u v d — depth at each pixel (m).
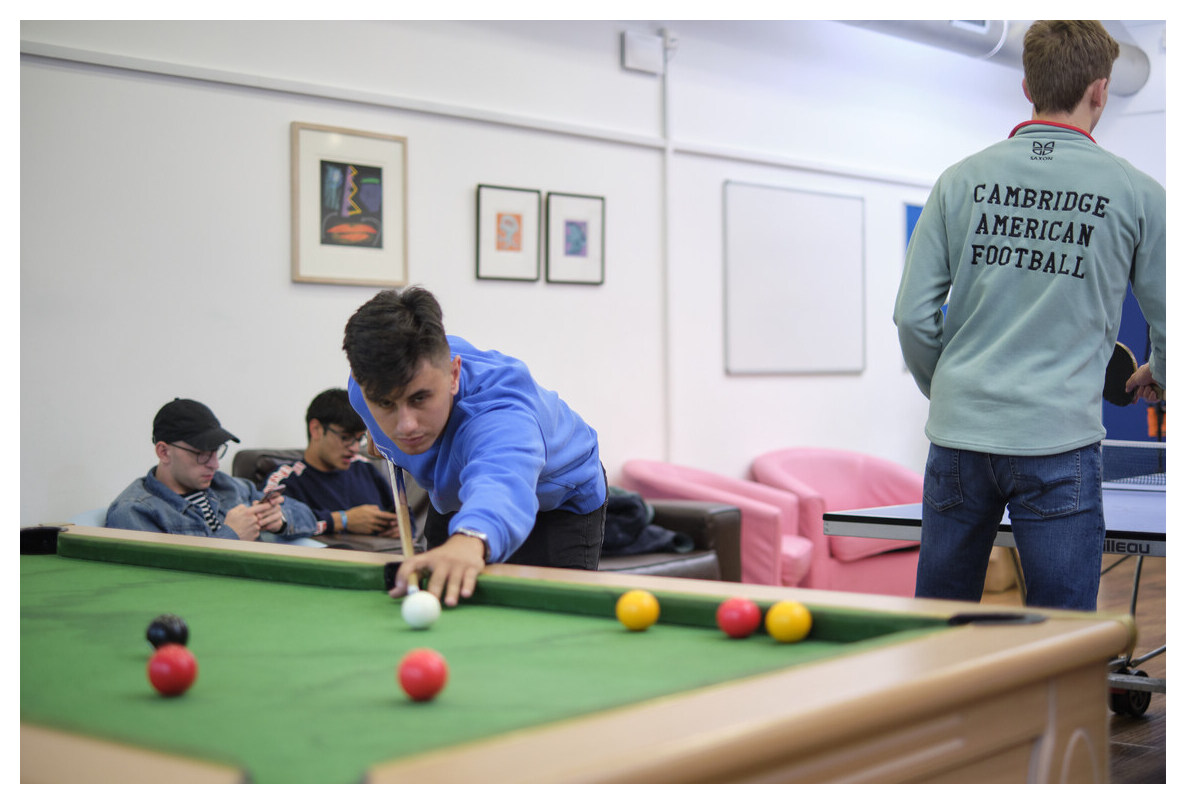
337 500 3.64
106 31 3.51
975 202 1.99
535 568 1.57
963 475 1.99
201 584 1.74
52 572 1.88
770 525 4.33
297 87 3.88
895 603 1.28
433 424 1.73
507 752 0.77
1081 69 1.97
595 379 4.78
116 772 0.79
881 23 5.28
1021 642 1.05
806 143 5.64
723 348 5.28
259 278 3.84
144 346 3.59
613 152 4.83
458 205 4.32
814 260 5.65
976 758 1.00
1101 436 1.93
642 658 1.19
